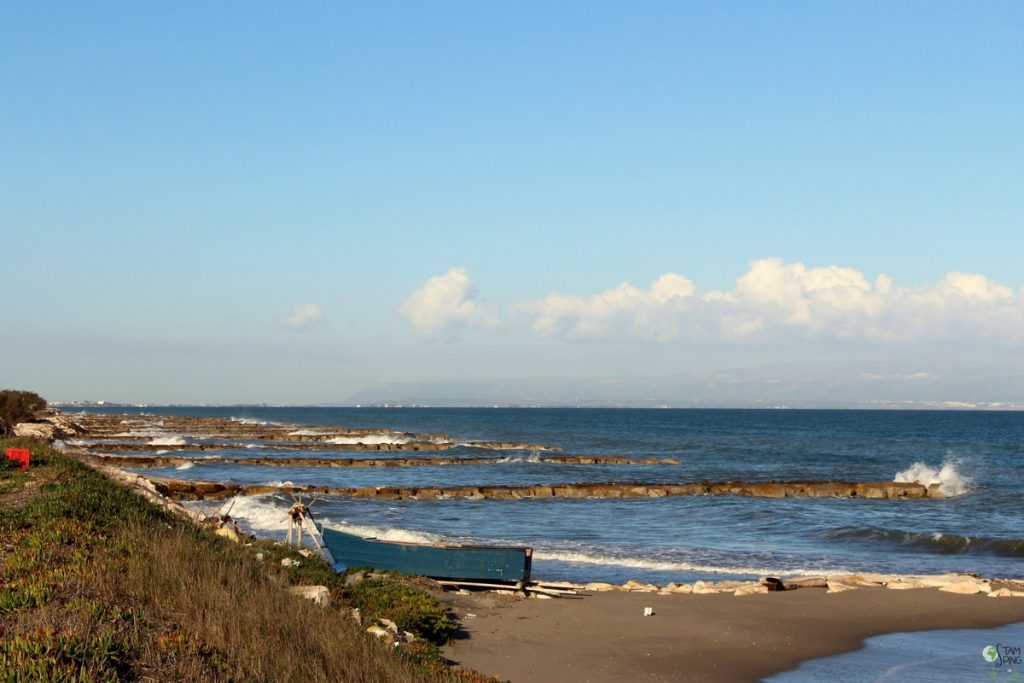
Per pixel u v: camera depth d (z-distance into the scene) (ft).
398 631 53.06
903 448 349.41
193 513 98.32
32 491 72.64
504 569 74.54
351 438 391.65
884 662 55.67
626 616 66.69
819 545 112.16
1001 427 616.80
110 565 43.24
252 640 35.76
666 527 129.29
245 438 374.63
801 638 61.41
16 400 267.80
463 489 175.94
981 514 146.92
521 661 53.36
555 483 209.56
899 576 85.92
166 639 33.63
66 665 29.37
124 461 225.35
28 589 37.22
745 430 562.25
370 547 77.56
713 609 70.03
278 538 102.42
